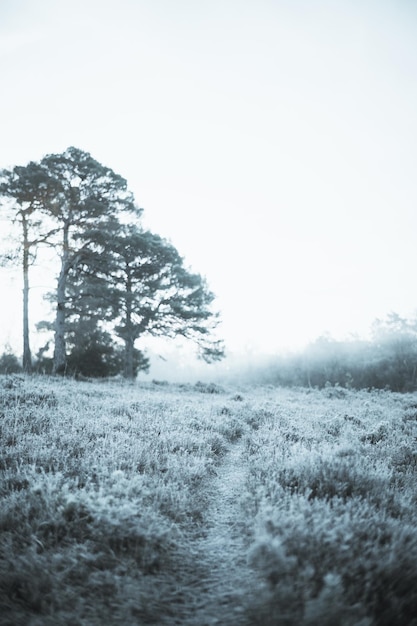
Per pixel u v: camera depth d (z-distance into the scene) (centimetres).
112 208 2330
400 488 588
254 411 1353
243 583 368
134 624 312
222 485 648
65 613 321
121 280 2477
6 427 786
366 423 1208
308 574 319
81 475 570
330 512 439
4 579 352
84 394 1391
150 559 390
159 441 767
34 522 441
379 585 329
